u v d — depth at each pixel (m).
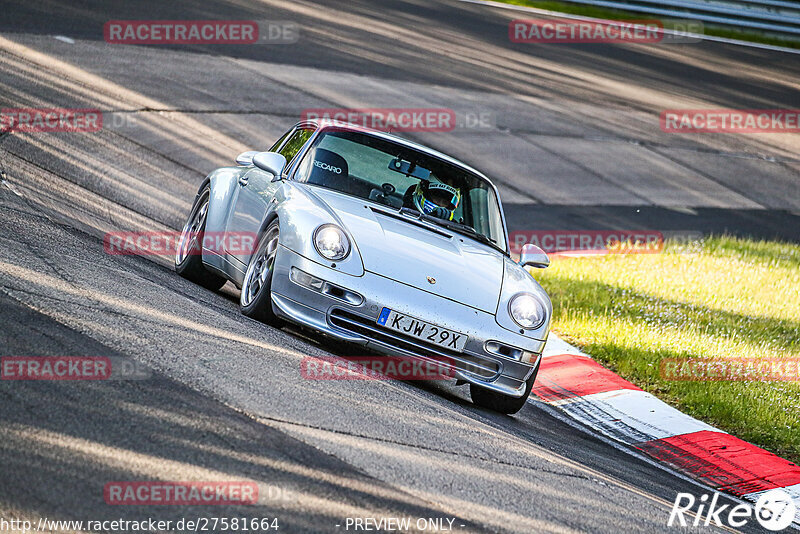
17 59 50.25
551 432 22.84
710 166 72.44
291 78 63.75
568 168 62.69
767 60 115.31
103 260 23.97
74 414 13.53
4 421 12.79
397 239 22.14
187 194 39.16
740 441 24.98
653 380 29.27
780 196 69.88
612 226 53.09
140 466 12.44
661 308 36.62
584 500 16.28
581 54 98.94
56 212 28.31
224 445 13.73
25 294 18.39
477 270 22.50
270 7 83.62
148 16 69.31
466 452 16.83
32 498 10.98
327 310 20.72
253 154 26.84
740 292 41.62
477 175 26.39
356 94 64.50
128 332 17.81
